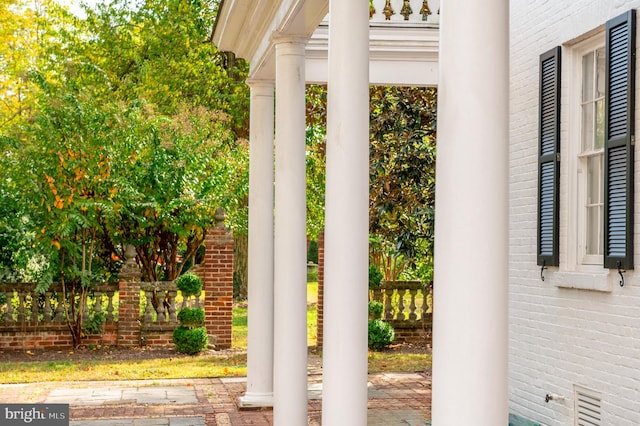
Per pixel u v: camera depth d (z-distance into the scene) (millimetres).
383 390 12328
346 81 5891
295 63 8672
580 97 8594
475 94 3516
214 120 23656
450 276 3541
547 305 8914
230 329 16688
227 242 16703
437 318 3609
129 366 14477
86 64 20781
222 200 18047
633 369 7297
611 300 7664
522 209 9555
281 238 8719
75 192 16281
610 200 7609
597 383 7895
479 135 3506
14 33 29719
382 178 15391
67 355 15758
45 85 17219
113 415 10469
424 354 16062
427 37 11961
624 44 7430
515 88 9766
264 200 10805
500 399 3518
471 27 3531
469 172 3506
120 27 28094
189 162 17875
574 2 8367
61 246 16250
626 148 7344
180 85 26578
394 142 15297
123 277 16656
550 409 8836
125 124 17047
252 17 9250
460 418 3500
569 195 8555
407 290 17672
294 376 8547
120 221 17359
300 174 8766
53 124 16328
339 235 5926
